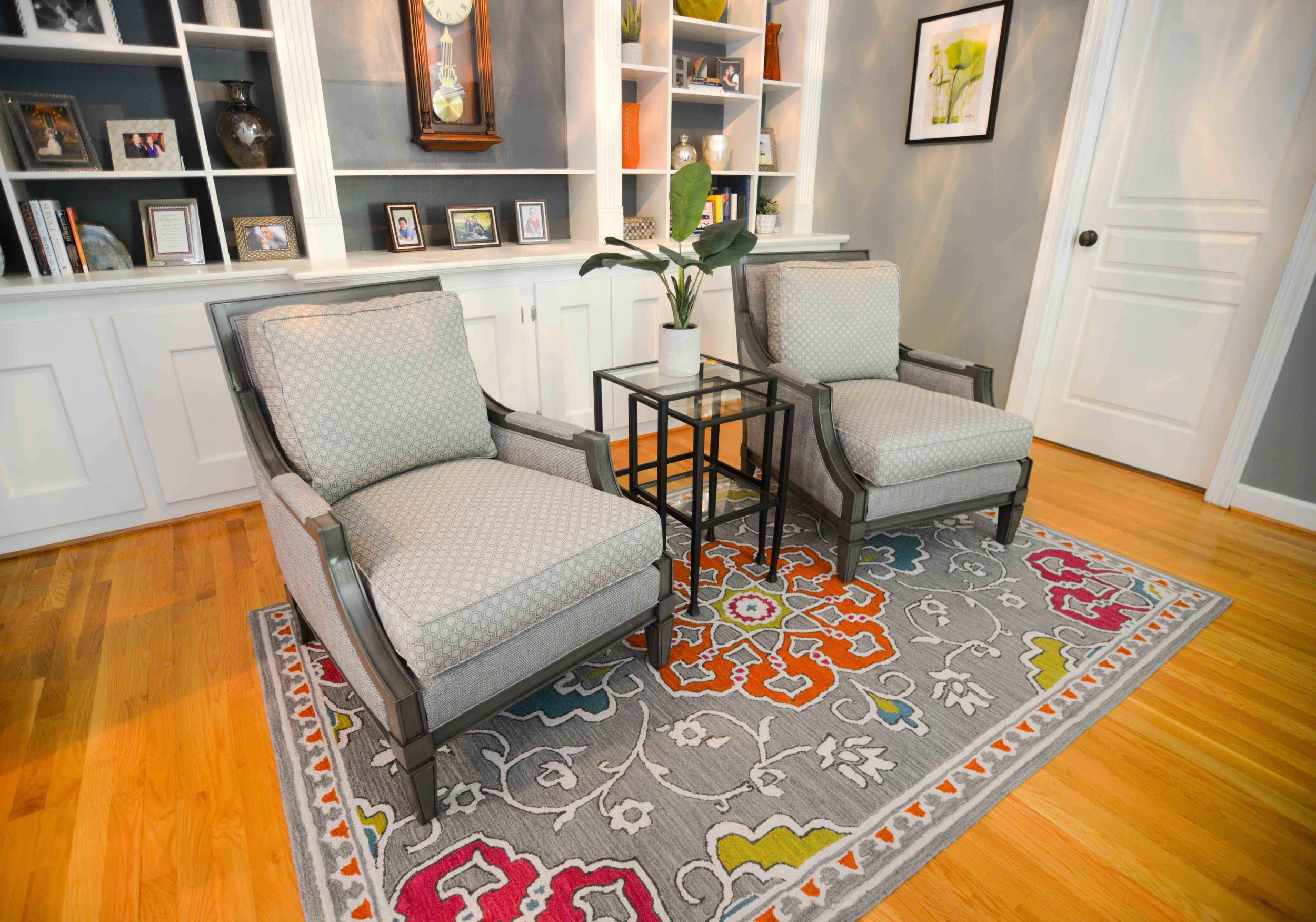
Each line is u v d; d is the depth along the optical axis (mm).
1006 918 1113
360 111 2756
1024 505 2432
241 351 1561
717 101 3621
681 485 2121
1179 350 2682
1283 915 1123
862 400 2221
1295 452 2367
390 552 1319
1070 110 2771
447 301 1746
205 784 1363
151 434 2273
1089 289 2932
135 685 1635
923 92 3303
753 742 1467
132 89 2379
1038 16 2820
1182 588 2041
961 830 1266
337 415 1495
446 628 1173
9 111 2113
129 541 2279
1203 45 2445
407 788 1352
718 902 1132
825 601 1975
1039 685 1644
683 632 1832
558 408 2979
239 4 2436
